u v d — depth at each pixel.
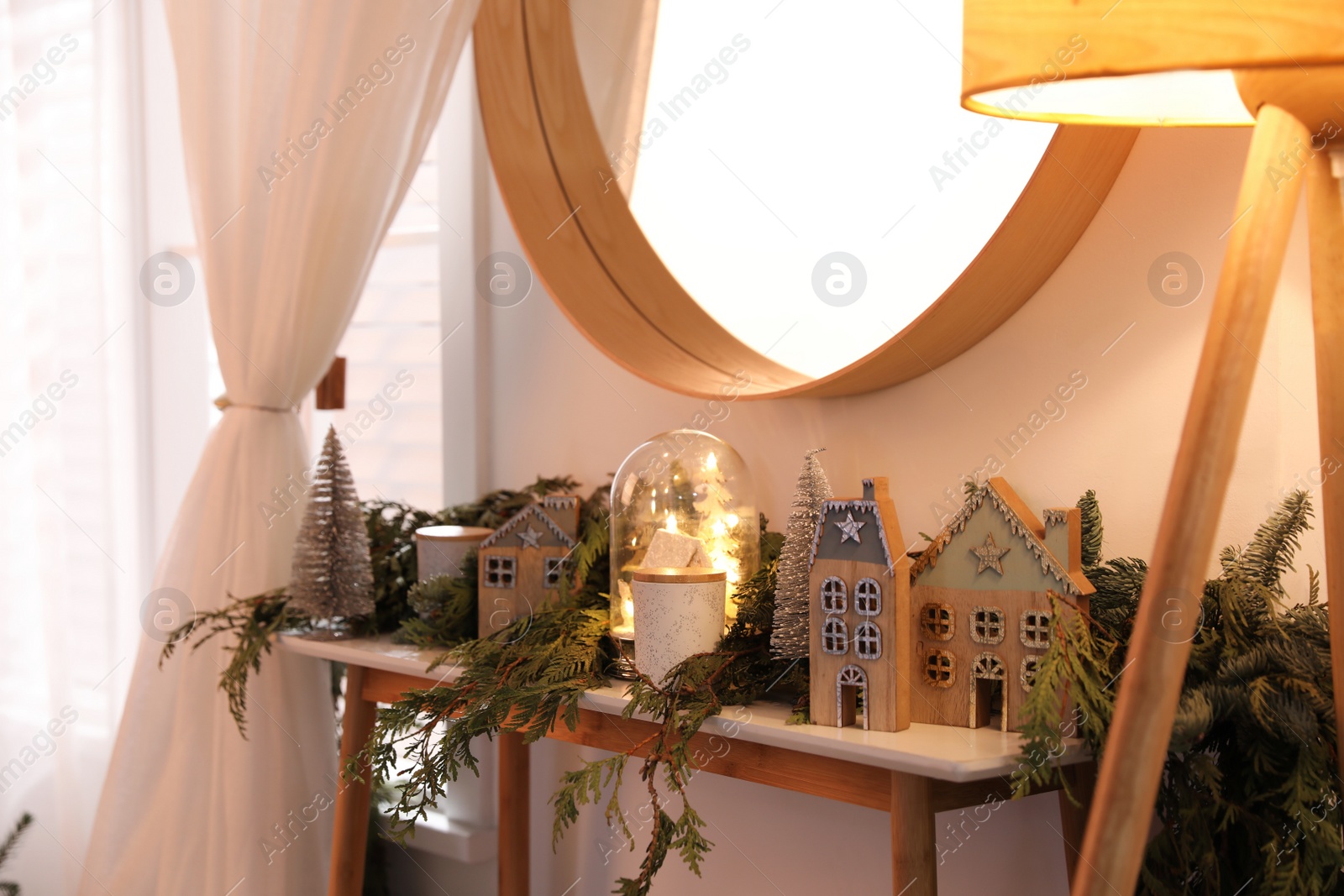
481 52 1.31
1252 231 0.64
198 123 1.45
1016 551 0.83
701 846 0.84
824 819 1.19
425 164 1.67
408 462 1.67
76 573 1.93
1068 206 0.94
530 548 1.14
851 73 1.17
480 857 1.48
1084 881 0.62
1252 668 0.79
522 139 1.33
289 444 1.40
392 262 1.69
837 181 1.19
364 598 1.23
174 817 1.37
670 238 1.32
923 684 0.87
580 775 0.89
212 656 1.38
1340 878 0.79
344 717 1.26
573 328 1.42
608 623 1.08
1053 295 1.03
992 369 1.06
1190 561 0.61
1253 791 0.81
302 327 1.36
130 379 1.93
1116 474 0.99
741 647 0.96
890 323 1.15
